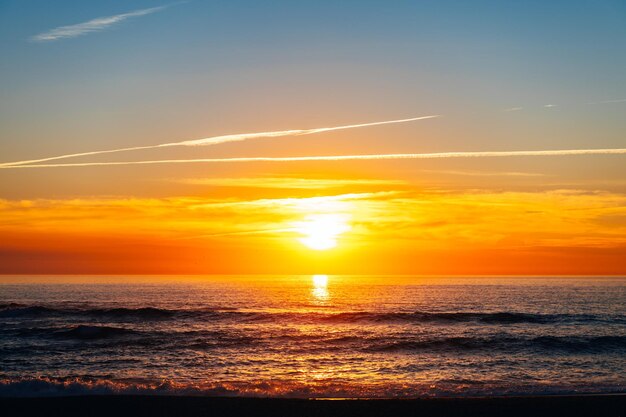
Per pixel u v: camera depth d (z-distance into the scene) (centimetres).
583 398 2358
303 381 2814
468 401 2305
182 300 9369
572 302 9262
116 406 2198
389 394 2478
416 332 4744
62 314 5912
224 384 2641
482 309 7669
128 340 4122
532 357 3484
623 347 3769
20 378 2686
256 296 11050
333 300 9756
